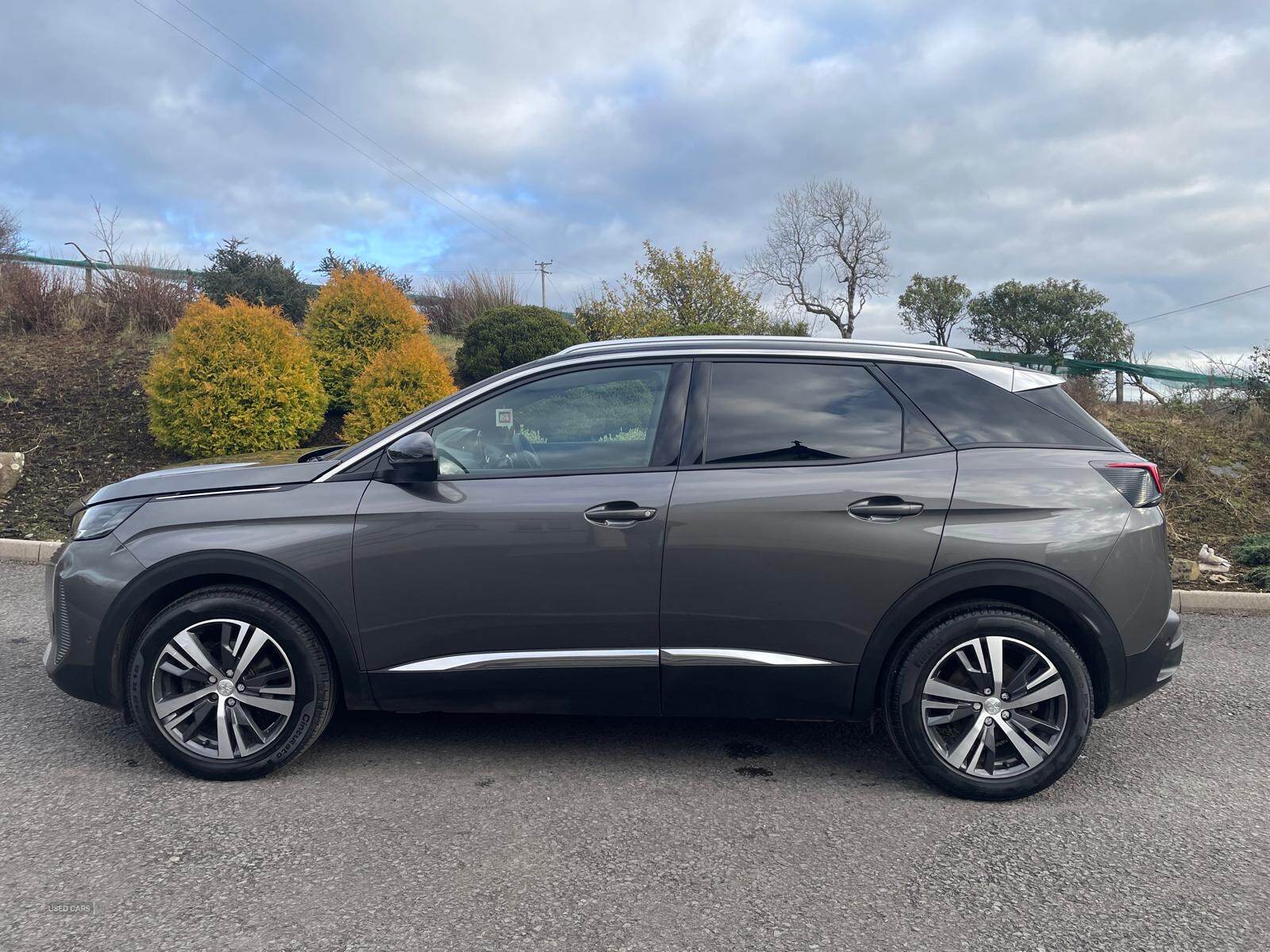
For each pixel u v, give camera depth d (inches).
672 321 738.8
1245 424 438.3
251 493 139.1
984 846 122.2
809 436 139.5
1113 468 137.4
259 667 138.5
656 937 98.7
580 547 134.6
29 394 426.0
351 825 124.3
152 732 136.3
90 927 98.0
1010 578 133.0
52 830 120.9
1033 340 1465.3
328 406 426.9
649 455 139.2
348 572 135.2
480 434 141.9
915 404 141.6
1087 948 98.4
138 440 393.4
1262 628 254.5
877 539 133.6
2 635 213.5
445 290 709.3
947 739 138.5
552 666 136.4
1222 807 136.9
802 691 137.3
